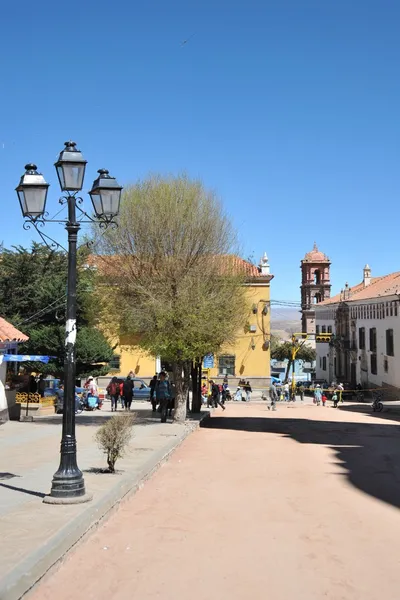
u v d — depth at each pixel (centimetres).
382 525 748
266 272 4588
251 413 3125
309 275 7581
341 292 6397
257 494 940
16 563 533
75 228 870
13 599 476
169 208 2133
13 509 751
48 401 2436
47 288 3161
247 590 526
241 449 1512
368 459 1343
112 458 1027
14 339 2106
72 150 867
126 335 2211
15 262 3244
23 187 864
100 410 2895
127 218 2133
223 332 2083
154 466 1148
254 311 4528
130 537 693
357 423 2503
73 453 824
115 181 912
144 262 2114
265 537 693
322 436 1883
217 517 789
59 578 556
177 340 2027
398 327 4506
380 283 5756
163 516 796
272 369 7988
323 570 579
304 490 973
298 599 506
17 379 2592
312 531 720
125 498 887
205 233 2170
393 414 3428
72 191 866
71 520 690
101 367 3262
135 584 540
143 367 4372
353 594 518
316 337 5025
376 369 5031
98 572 572
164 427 1939
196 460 1317
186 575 564
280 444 1630
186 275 2083
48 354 3019
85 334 3050
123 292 2130
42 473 1044
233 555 625
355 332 5628
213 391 3347
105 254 2166
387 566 591
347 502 883
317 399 4412
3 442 1531
